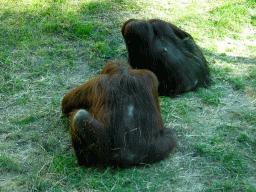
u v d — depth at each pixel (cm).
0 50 801
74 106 542
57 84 715
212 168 500
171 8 1040
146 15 991
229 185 460
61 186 463
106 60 805
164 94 703
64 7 984
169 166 500
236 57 838
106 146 458
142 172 484
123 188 455
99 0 1042
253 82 739
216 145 546
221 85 729
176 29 736
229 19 987
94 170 486
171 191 456
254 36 941
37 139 558
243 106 662
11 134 564
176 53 685
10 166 493
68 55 805
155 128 479
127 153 465
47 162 509
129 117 454
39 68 754
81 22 920
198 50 733
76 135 452
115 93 461
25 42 826
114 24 940
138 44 679
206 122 611
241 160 512
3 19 916
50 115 619
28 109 637
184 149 541
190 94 697
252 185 467
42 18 930
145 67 699
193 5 1057
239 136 568
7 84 702
